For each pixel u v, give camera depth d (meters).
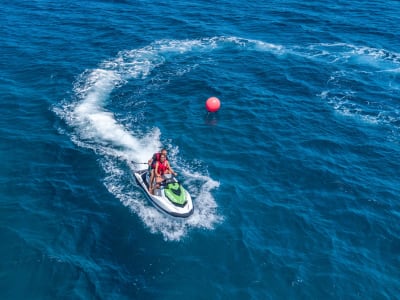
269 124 28.72
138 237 20.20
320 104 30.97
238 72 34.75
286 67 35.62
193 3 48.31
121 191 22.81
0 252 19.12
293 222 21.38
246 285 18.19
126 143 26.33
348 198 23.05
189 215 20.92
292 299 17.72
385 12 47.19
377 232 21.08
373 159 26.06
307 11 47.06
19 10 44.44
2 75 32.59
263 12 46.59
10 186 22.86
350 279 18.64
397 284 18.56
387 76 34.75
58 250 19.39
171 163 24.92
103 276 18.33
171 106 30.11
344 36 41.41
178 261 19.11
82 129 27.28
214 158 25.56
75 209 21.62
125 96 30.94
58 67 34.03
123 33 40.34
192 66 35.31
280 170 24.86
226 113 29.64
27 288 17.66
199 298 17.61
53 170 24.06
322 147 26.83
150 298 17.55
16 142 25.92
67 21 42.41
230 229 20.75
